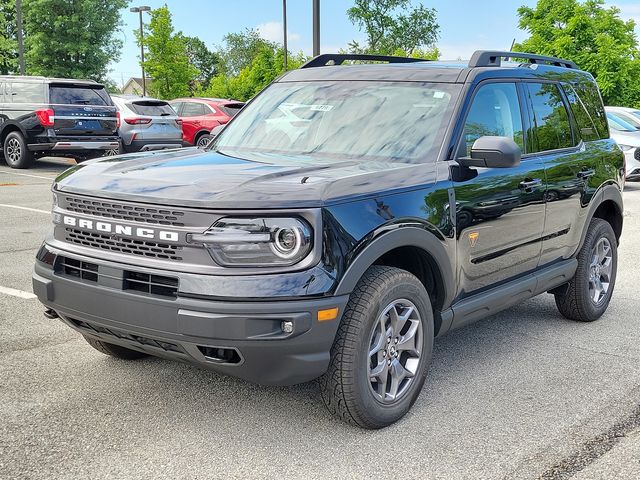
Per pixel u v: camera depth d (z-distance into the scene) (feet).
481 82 14.76
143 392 13.57
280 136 15.11
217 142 15.92
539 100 16.78
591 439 12.08
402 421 12.64
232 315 10.46
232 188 10.99
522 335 17.93
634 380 14.90
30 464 10.77
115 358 15.28
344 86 15.65
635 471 10.99
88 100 53.52
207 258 10.73
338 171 12.25
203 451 11.34
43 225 31.24
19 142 53.67
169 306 10.76
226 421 12.44
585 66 92.99
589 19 92.79
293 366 10.89
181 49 129.18
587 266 18.42
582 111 18.67
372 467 10.96
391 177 12.22
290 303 10.54
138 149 59.11
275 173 11.91
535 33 96.37
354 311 11.41
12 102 53.67
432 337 12.98
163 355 11.65
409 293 12.22
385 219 11.66
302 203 10.76
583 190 17.63
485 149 13.15
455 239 13.25
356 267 11.10
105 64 128.57
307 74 16.72
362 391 11.61
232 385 14.02
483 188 13.94
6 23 124.57
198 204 10.71
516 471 10.92
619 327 18.76
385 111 14.60
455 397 13.80
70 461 10.90
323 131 14.73
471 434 12.17
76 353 15.60
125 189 11.47
